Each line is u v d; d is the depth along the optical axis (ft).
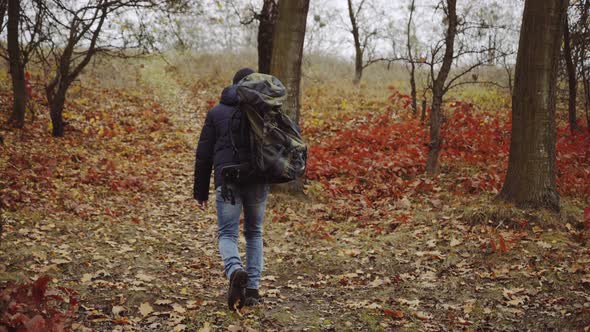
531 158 20.77
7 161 29.71
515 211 20.30
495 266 16.74
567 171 28.12
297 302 14.44
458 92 57.11
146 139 45.09
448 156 32.68
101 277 15.57
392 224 22.06
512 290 14.80
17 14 39.24
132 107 55.72
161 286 15.08
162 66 76.64
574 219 20.31
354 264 17.83
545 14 20.27
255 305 13.47
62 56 40.01
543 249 17.53
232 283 12.03
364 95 59.52
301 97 59.16
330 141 40.14
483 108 51.67
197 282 15.81
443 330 12.57
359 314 13.50
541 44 20.45
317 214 24.31
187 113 57.11
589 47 38.17
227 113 12.66
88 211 23.31
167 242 20.13
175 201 27.86
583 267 15.80
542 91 20.61
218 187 12.46
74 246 18.16
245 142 12.30
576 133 37.88
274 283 16.12
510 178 21.50
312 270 17.37
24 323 9.11
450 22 29.76
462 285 15.52
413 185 27.02
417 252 18.38
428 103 53.16
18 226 19.61
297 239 20.70
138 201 27.02
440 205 23.90
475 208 21.34
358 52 66.18
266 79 12.44
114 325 12.21
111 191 28.02
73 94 55.31
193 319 12.69
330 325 12.78
